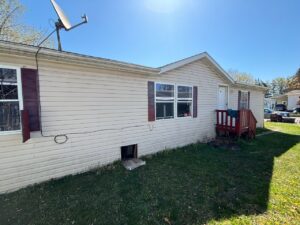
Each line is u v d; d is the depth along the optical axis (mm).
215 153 6301
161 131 6516
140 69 5438
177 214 2824
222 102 9570
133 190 3605
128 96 5512
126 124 5508
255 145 7453
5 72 3516
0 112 3494
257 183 3928
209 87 8508
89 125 4723
